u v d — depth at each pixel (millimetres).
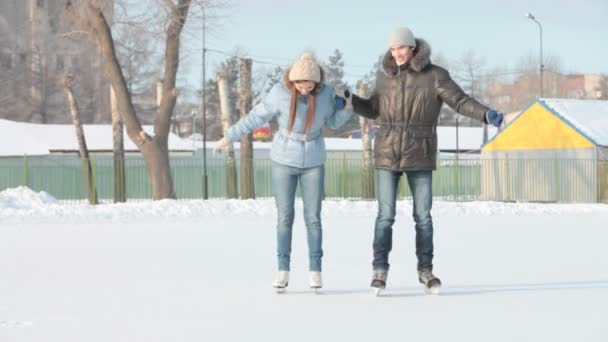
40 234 15008
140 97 81250
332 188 39250
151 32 31219
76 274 8047
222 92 33438
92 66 77875
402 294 6273
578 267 8266
